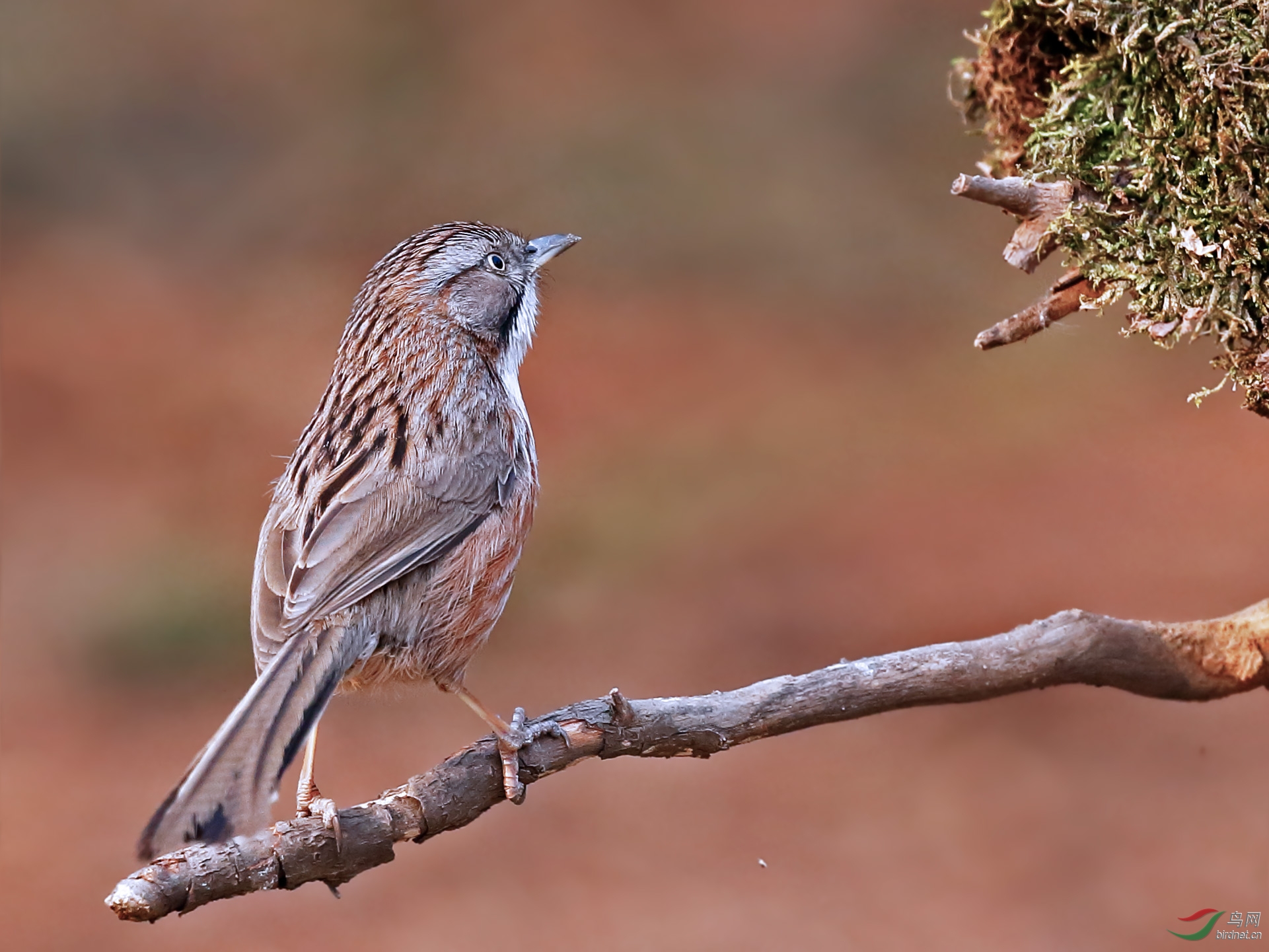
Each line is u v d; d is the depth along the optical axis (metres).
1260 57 4.55
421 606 5.52
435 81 23.81
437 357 6.14
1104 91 4.93
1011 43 5.48
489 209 21.81
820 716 5.02
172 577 15.02
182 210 22.80
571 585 14.88
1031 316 5.14
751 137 22.02
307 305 20.73
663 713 4.95
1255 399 4.87
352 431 5.84
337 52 23.81
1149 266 4.88
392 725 12.91
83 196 22.98
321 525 5.42
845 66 22.30
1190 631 5.36
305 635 5.19
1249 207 4.66
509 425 6.10
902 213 20.17
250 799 4.26
